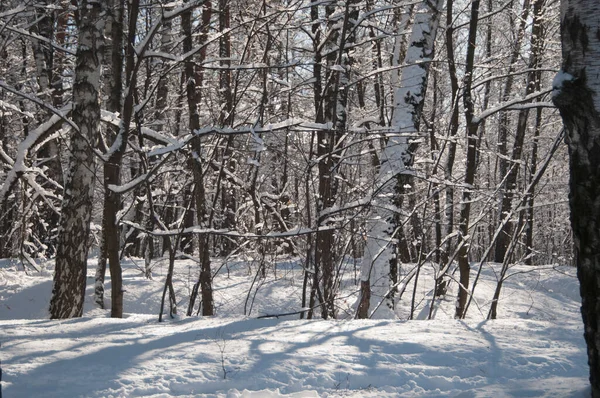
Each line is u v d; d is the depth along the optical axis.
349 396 4.54
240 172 12.88
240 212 14.30
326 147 10.34
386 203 10.41
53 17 16.16
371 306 11.01
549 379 4.97
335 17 9.48
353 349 5.61
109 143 11.44
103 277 12.50
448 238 9.80
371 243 11.00
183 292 13.62
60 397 4.24
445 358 5.43
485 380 4.99
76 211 8.62
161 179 12.48
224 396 4.43
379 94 16.28
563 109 4.33
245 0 9.72
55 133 9.66
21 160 9.33
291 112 12.83
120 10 9.02
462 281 11.29
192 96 9.70
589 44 4.20
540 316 13.72
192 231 8.20
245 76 12.41
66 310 8.55
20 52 19.52
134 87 8.53
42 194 10.06
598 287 4.18
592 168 4.19
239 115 12.66
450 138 10.55
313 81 9.50
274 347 5.65
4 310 11.99
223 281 14.47
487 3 20.09
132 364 5.04
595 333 4.21
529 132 25.28
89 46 8.64
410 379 4.96
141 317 8.37
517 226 9.88
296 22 9.73
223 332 6.39
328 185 9.34
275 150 9.24
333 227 8.17
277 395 4.41
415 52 11.06
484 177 29.06
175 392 4.57
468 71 11.55
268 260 12.34
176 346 5.68
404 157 10.66
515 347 5.86
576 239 4.32
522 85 22.30
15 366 4.93
